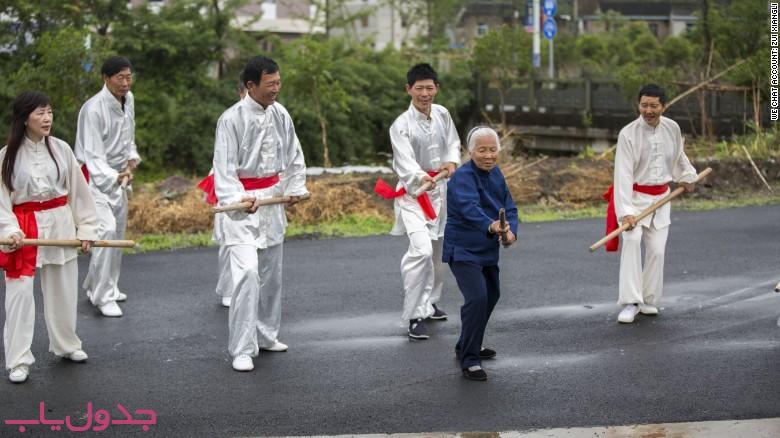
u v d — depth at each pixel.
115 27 24.33
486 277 7.28
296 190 7.78
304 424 6.23
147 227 13.54
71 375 7.32
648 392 6.76
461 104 29.97
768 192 16.92
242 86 8.30
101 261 9.09
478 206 6.96
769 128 21.00
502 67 29.27
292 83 23.64
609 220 8.84
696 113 23.28
